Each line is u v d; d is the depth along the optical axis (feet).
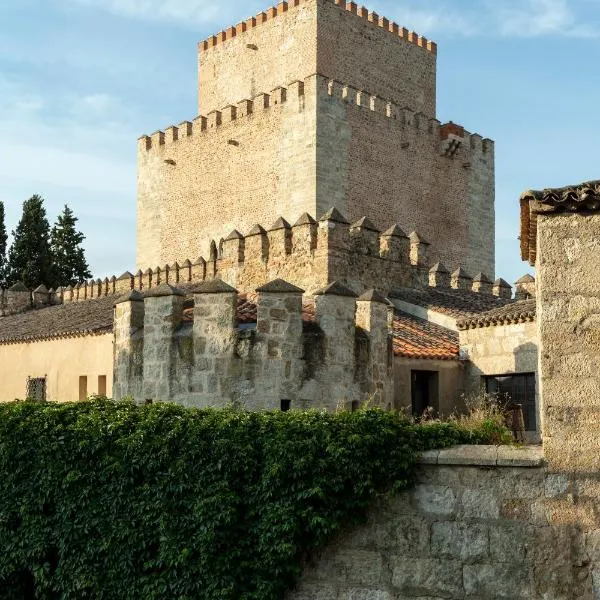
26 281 205.05
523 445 36.19
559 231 33.27
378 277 94.17
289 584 36.22
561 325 32.91
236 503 36.65
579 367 32.53
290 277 90.74
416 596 34.40
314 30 141.18
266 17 151.33
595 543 31.73
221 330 59.21
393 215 140.67
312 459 35.50
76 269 225.15
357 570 35.47
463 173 156.66
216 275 101.65
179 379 60.49
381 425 35.53
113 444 39.91
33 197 213.87
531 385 74.84
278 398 57.57
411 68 158.61
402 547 34.88
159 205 157.69
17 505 41.93
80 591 39.73
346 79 145.38
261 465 36.73
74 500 40.40
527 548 32.76
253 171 138.21
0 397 105.29
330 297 60.54
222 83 160.25
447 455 34.55
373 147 137.69
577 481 32.24
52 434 41.60
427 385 79.77
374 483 35.12
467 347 81.20
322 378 59.36
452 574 33.91
